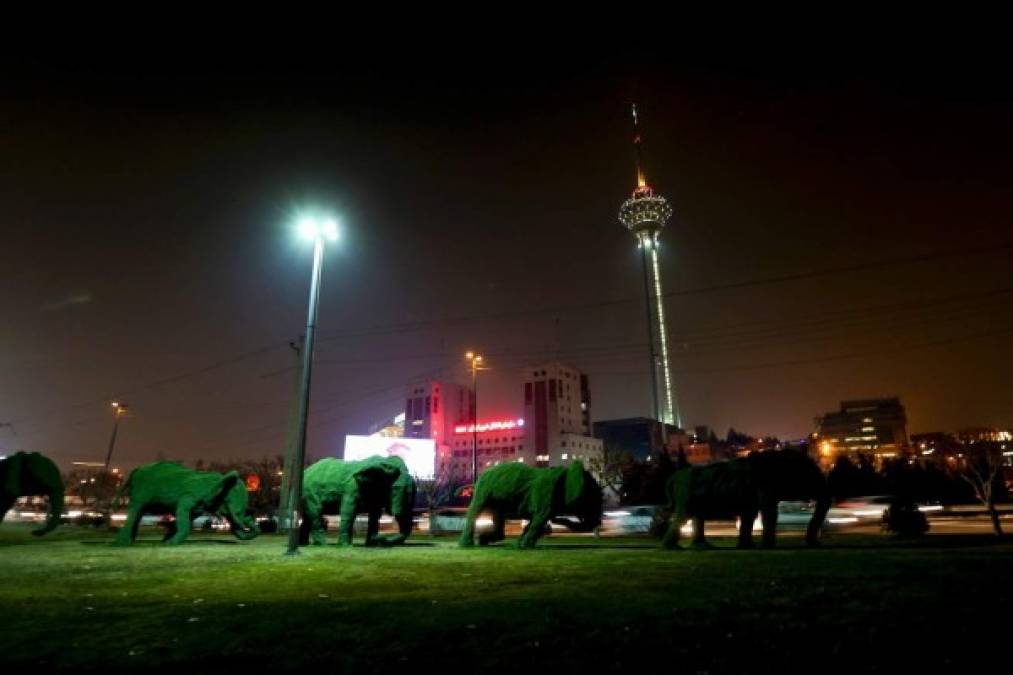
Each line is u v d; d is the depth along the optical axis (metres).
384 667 5.86
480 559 16.00
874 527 31.16
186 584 11.46
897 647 6.09
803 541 20.77
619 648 6.30
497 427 141.50
